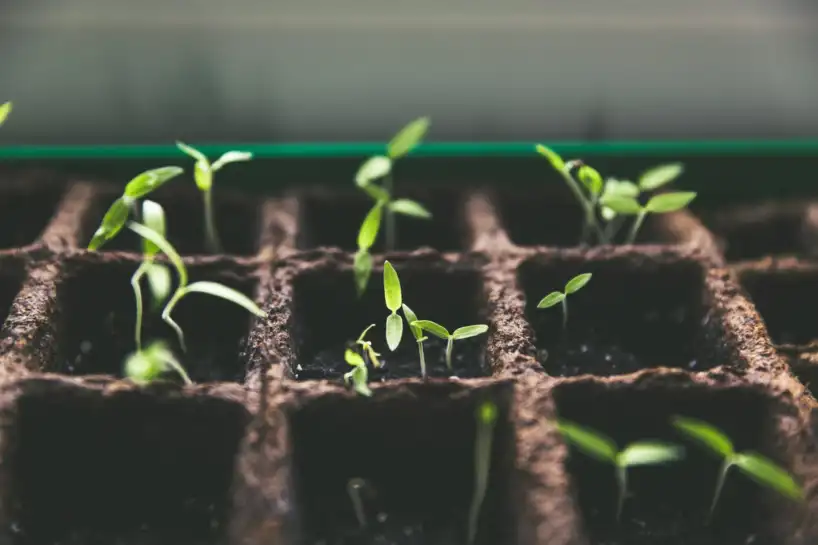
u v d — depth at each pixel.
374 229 0.32
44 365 0.30
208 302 0.33
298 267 0.33
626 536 0.30
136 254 0.33
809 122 0.37
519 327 0.31
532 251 0.33
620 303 0.34
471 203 0.36
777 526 0.29
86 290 0.32
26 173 0.36
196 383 0.31
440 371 0.32
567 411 0.30
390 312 0.33
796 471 0.29
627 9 0.36
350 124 0.37
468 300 0.33
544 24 0.36
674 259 0.33
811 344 0.32
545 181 0.37
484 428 0.29
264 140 0.37
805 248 0.36
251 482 0.27
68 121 0.36
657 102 0.37
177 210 0.36
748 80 0.37
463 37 0.36
